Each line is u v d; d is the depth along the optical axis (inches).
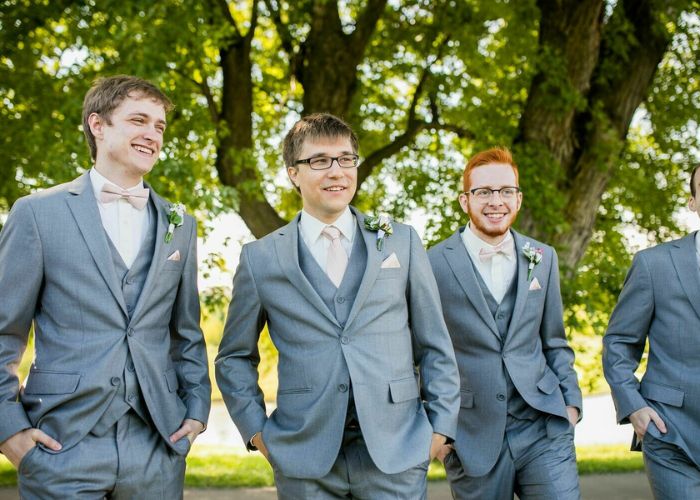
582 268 396.2
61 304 105.4
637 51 354.9
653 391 133.0
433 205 381.4
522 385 133.5
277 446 110.1
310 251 115.6
